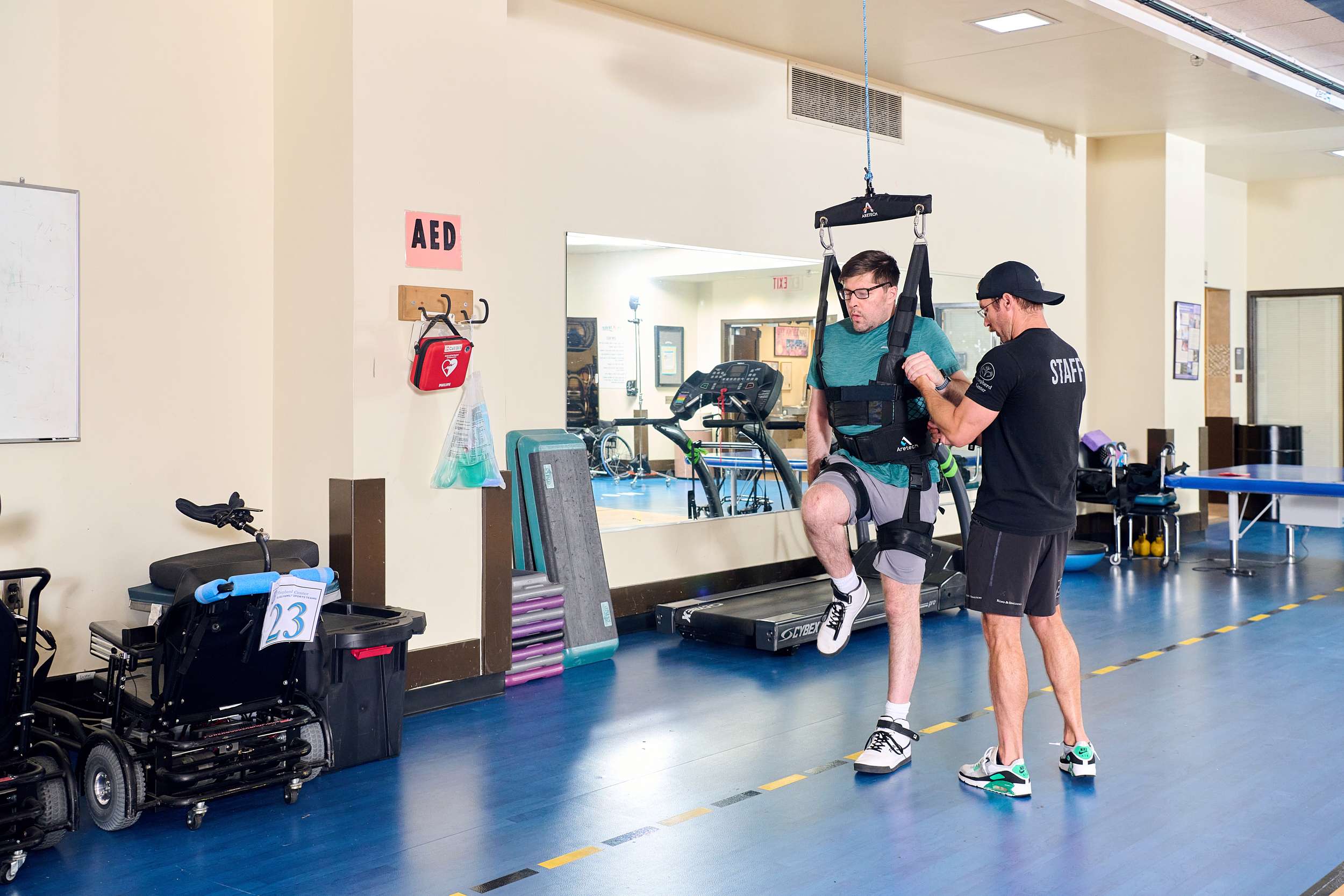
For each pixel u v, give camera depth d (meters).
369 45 4.43
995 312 3.61
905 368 3.69
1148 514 8.88
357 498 4.43
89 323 4.30
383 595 4.52
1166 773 3.86
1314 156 11.10
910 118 7.88
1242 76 7.45
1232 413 12.82
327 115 4.50
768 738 4.31
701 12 6.15
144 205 4.43
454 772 3.92
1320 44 7.11
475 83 4.79
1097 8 5.98
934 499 3.93
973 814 3.49
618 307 6.23
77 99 4.25
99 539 4.35
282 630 3.41
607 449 6.22
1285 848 3.22
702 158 6.58
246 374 4.75
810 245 7.23
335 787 3.77
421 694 4.68
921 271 3.83
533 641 5.23
